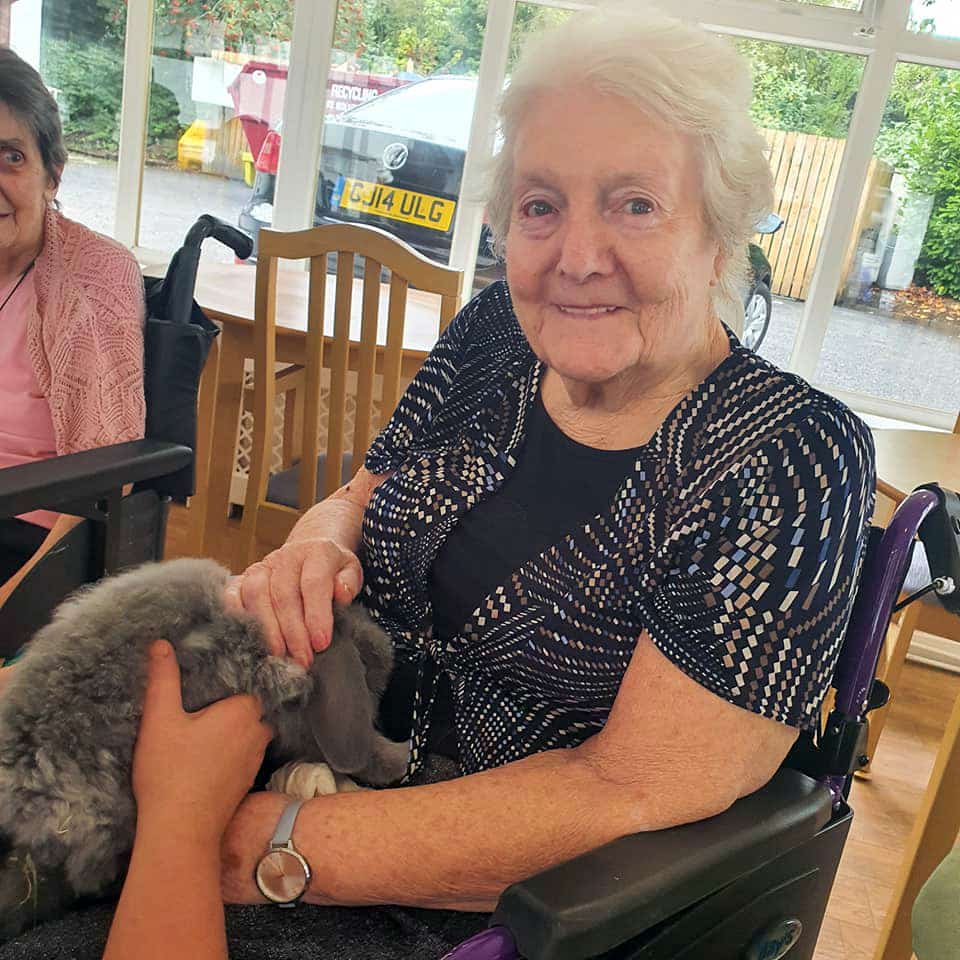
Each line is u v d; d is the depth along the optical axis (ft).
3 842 2.55
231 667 2.59
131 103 10.44
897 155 8.89
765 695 2.39
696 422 2.76
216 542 7.27
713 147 2.59
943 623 6.09
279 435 9.42
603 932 1.98
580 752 2.64
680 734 2.45
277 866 2.48
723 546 2.53
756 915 2.48
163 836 2.34
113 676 2.48
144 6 10.09
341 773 2.85
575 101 2.60
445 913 2.70
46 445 5.02
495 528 3.06
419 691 3.19
